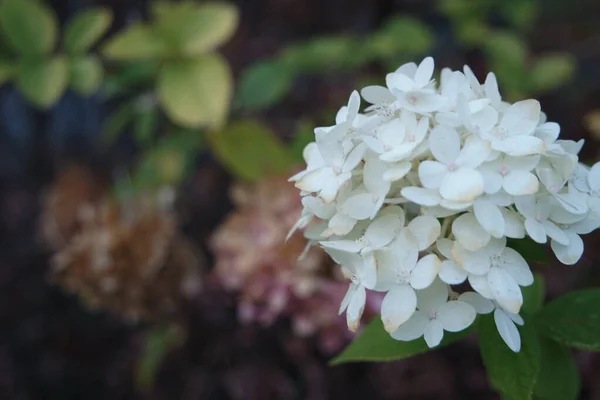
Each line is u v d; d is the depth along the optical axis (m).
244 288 0.89
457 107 0.60
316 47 1.03
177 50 0.92
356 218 0.61
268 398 0.98
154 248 0.95
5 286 1.33
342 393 0.98
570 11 1.48
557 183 0.61
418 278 0.59
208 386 1.03
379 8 1.40
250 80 1.02
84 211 0.99
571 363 0.70
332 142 0.62
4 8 0.91
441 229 0.61
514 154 0.59
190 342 1.01
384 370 1.02
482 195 0.59
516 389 0.64
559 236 0.60
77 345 1.27
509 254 0.60
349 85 1.21
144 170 1.05
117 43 0.91
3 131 1.41
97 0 1.32
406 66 0.65
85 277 0.95
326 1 1.40
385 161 0.61
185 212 1.22
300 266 0.86
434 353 1.02
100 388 1.24
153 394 1.07
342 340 0.86
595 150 1.19
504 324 0.60
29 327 1.29
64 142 1.37
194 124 0.89
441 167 0.59
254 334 0.97
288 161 0.97
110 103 1.32
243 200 0.94
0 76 0.90
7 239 1.39
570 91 1.32
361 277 0.61
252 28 1.38
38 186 1.41
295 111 1.27
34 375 1.26
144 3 1.31
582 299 0.68
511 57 1.11
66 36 0.93
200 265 1.03
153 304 0.97
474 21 1.17
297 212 0.88
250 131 0.98
